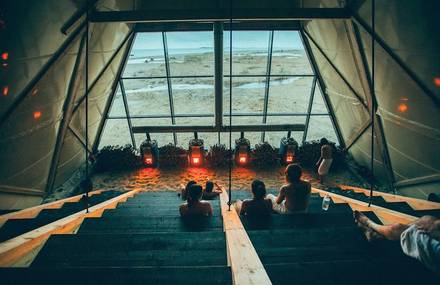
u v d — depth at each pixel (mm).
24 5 5750
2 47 5625
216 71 11852
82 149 12180
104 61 10680
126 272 2539
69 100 9320
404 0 6355
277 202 5121
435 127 7086
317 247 3393
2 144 6742
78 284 2471
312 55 12805
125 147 13359
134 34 12242
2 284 2465
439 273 2512
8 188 7500
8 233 4641
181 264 3184
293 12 8594
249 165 13352
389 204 5914
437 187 7770
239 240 3146
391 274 2656
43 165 9164
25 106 7160
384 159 10219
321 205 6176
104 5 8898
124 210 6051
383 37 7648
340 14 8391
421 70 6840
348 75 10508
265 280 2270
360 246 3486
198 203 4934
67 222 4406
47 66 7391
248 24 12258
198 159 13094
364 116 10695
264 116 14133
